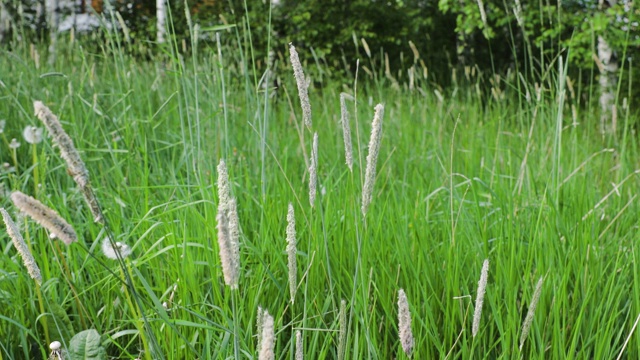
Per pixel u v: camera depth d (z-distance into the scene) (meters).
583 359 1.94
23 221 2.53
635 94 8.23
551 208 2.63
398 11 11.88
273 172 3.24
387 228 2.57
